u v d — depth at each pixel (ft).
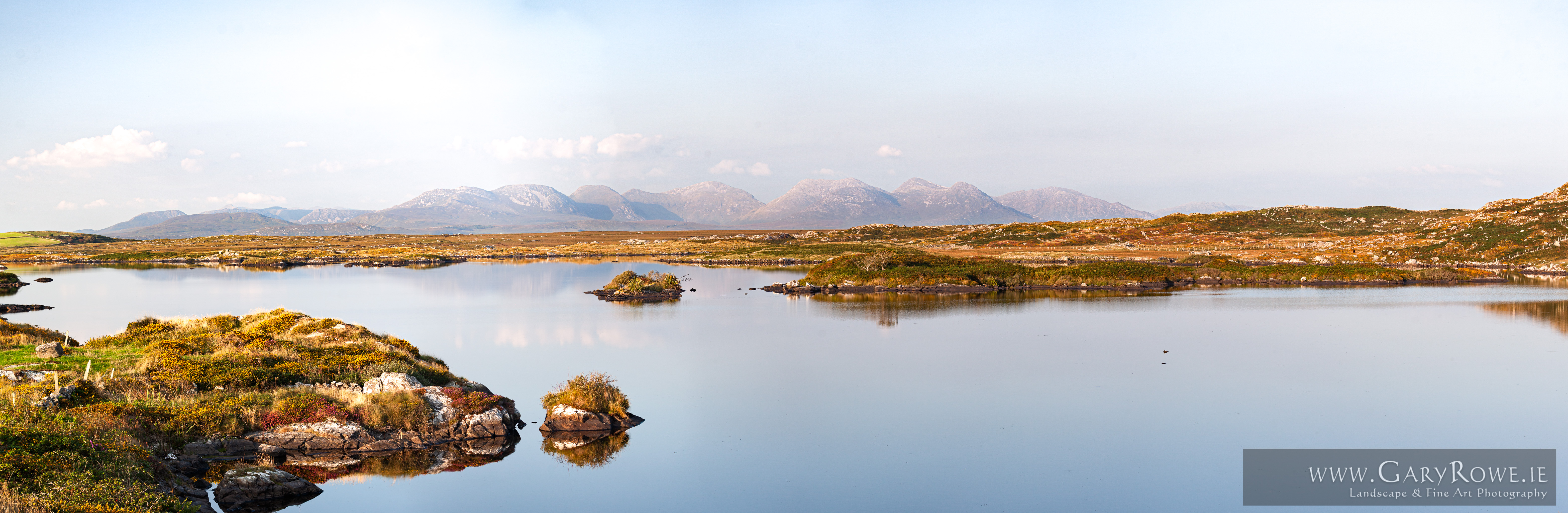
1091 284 360.69
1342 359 169.89
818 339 202.80
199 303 295.28
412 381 110.42
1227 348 184.96
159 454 82.43
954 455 102.17
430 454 95.61
